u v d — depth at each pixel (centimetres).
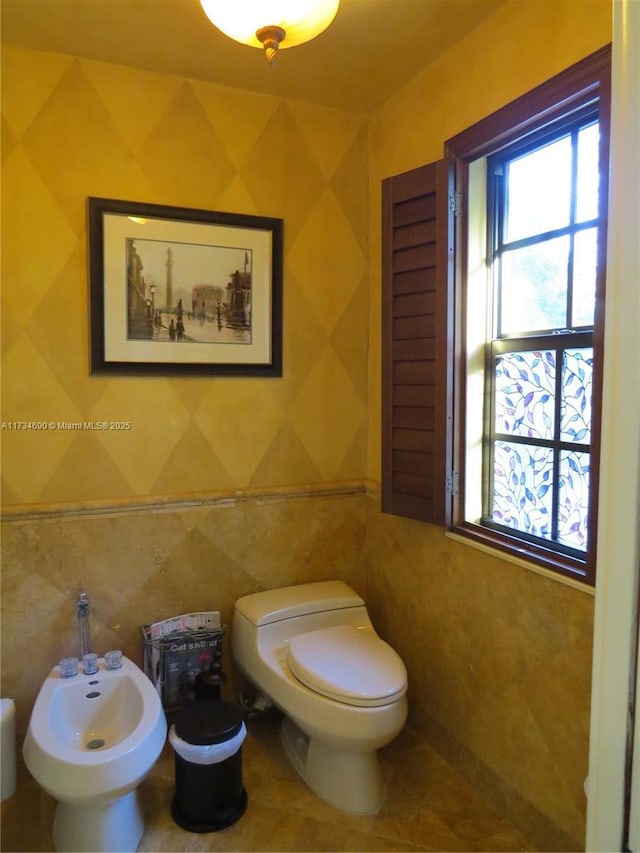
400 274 203
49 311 196
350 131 234
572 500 162
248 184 219
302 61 197
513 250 182
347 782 179
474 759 188
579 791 152
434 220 189
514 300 182
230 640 225
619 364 62
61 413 200
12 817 172
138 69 202
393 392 210
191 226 210
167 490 215
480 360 192
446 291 186
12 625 196
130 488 210
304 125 227
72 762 145
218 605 224
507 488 186
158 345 209
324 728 171
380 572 237
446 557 199
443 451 191
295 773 196
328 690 170
